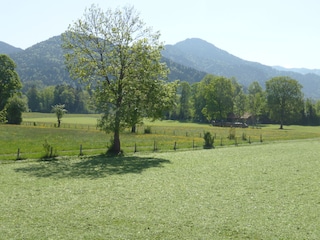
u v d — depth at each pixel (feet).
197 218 56.90
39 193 72.23
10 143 159.43
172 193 73.56
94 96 136.67
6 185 79.15
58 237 47.98
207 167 108.47
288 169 105.81
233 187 79.87
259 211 61.00
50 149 136.26
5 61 311.47
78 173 95.61
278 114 416.67
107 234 49.52
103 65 134.72
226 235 49.83
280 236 49.65
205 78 501.15
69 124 341.21
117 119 130.93
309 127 437.17
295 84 414.62
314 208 63.05
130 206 63.31
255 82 551.59
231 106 426.10
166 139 200.85
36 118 474.90
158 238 48.39
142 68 134.31
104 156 130.41
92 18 136.15
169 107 137.80
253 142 205.46
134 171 99.71
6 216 56.65
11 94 313.12
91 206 63.05
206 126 383.65
